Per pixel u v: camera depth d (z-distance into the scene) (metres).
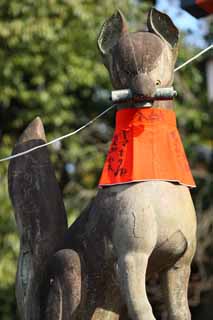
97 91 16.19
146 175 5.92
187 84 16.16
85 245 6.15
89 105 16.42
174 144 6.10
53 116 15.02
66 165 15.81
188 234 5.96
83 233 6.21
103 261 6.04
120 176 5.99
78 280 6.07
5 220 13.95
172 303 6.07
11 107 16.08
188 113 15.41
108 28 6.29
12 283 13.80
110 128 16.41
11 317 14.55
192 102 15.91
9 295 14.23
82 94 16.25
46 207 6.50
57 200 6.59
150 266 6.06
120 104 6.21
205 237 14.72
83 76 14.93
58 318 6.08
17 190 6.57
